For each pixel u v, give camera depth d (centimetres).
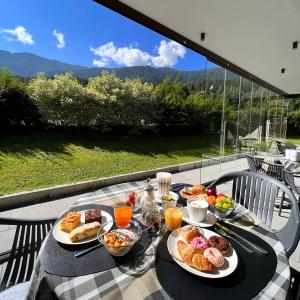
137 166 526
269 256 88
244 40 308
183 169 543
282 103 831
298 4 218
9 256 121
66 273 75
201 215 111
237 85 504
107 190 159
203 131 478
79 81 713
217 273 76
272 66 437
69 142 615
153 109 838
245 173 167
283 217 277
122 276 75
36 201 313
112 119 748
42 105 621
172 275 76
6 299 99
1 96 566
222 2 218
